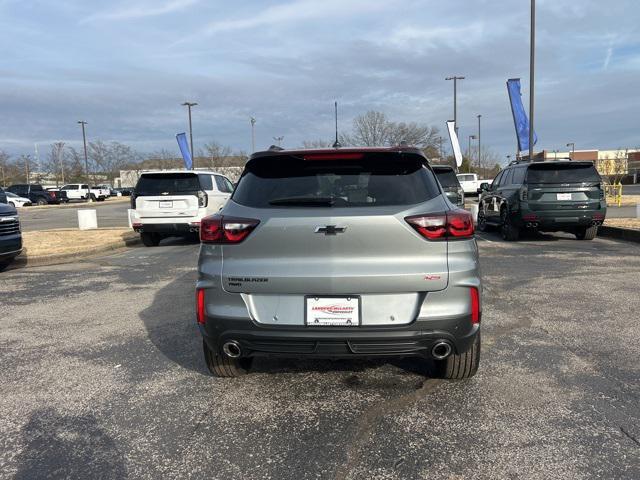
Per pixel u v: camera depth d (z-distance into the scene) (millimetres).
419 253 3143
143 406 3533
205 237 3365
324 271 3133
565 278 7426
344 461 2801
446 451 2877
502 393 3607
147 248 12711
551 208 11125
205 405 3529
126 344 4887
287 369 4156
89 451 2967
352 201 3223
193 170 12594
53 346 4879
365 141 41406
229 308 3283
